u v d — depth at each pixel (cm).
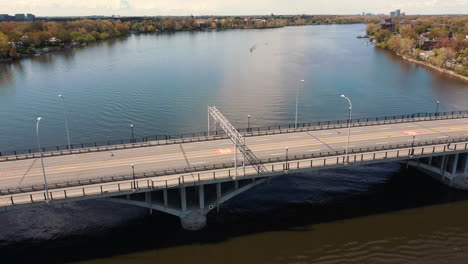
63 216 5328
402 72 15525
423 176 6444
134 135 8494
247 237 4916
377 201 5734
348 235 4956
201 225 4994
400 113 10088
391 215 5381
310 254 4609
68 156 5678
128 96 11619
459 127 6900
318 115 9938
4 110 10281
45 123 9312
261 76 14688
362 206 5616
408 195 5881
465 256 4559
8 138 8381
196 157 5566
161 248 4691
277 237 4919
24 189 4562
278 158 5388
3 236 4906
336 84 13312
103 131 8775
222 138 6372
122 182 4753
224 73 15275
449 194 5866
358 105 10825
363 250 4675
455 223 5191
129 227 5094
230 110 10306
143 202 4856
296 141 6203
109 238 4872
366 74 15062
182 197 4900
